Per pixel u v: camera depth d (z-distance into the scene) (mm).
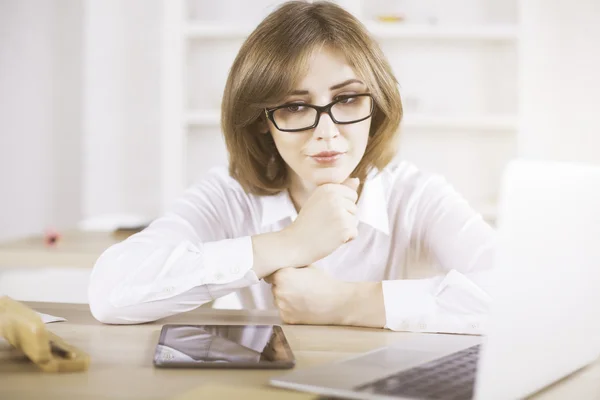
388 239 1409
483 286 1019
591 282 745
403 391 645
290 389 679
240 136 1282
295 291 1045
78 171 4262
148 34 3949
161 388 694
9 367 772
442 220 1360
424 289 1022
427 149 3744
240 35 3648
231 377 729
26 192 4293
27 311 789
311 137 1132
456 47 3711
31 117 4262
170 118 3621
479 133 3725
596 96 3857
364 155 1318
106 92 3975
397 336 956
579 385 748
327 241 1072
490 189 3730
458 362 762
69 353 775
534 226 614
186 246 1089
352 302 1029
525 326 632
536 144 3867
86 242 2174
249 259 1068
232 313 1144
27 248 2029
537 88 3867
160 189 4004
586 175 701
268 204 1397
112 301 1032
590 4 3836
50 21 4207
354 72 1138
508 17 3725
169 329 928
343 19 1158
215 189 1458
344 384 670
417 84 3723
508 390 630
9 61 4246
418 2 3744
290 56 1108
